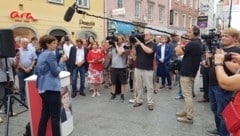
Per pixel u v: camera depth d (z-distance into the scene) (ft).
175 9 100.89
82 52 27.99
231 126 7.80
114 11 61.82
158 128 18.31
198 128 18.39
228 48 14.43
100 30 60.29
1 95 20.13
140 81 23.20
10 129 18.16
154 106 23.79
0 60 20.08
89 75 27.94
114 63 25.85
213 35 16.48
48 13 48.85
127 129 18.10
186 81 18.92
